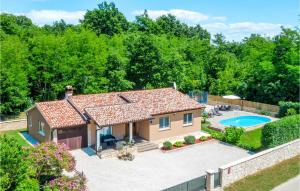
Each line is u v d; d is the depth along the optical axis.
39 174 22.05
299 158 33.25
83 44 56.09
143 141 36.41
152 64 55.69
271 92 59.72
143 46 56.03
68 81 54.19
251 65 67.12
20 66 50.53
